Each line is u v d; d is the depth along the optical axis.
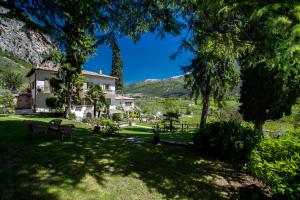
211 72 16.70
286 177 4.61
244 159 8.82
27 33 6.17
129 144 10.95
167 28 6.90
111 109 41.94
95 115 32.94
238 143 8.78
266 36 4.56
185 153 9.85
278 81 11.93
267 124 24.42
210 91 18.73
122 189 5.91
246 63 7.25
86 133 13.95
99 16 5.64
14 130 12.74
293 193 4.48
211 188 6.50
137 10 6.35
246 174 7.81
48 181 5.79
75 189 5.56
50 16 5.95
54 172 6.41
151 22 6.80
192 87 19.44
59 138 11.17
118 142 11.30
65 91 26.36
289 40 2.15
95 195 5.42
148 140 12.60
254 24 4.51
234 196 6.12
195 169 7.91
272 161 5.45
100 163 7.64
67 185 5.71
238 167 8.54
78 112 33.97
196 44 7.48
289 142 5.71
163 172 7.35
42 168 6.59
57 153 8.29
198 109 61.62
